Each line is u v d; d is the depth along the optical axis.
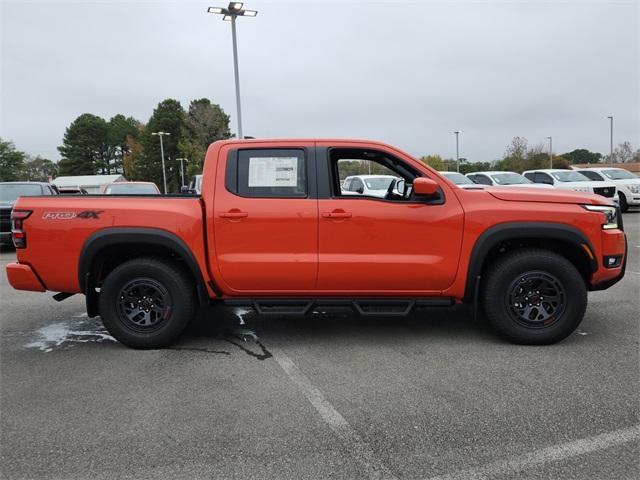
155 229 4.28
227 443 2.81
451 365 3.94
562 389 3.45
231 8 18.31
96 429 2.99
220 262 4.31
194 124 72.06
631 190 16.84
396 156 4.44
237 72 19.19
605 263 4.27
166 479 2.49
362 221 4.25
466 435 2.86
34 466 2.61
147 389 3.57
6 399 3.44
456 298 4.42
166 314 4.41
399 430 2.93
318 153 4.38
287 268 4.29
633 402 3.24
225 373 3.86
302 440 2.84
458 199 4.30
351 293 4.40
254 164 4.38
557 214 4.20
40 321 5.49
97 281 4.55
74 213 4.33
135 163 80.81
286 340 4.66
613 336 4.58
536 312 4.33
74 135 94.75
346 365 3.98
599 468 2.53
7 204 10.76
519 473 2.50
